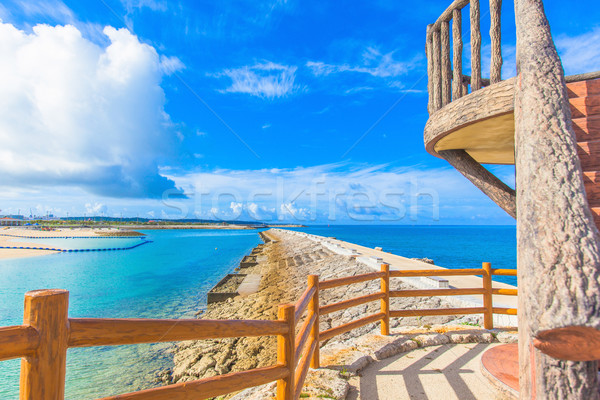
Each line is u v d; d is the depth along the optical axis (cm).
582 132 257
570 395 119
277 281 1619
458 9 400
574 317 113
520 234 155
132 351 815
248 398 316
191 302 1380
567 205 144
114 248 4597
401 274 454
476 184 456
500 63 342
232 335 171
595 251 129
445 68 425
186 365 713
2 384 671
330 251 2289
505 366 289
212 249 4588
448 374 349
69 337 110
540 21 207
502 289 466
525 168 168
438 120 407
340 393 301
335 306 376
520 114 189
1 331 96
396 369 362
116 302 1393
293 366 225
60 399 106
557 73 187
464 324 532
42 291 106
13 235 7875
